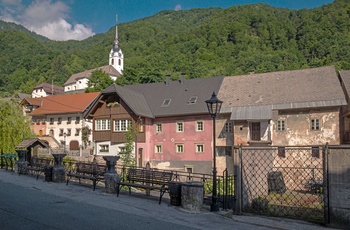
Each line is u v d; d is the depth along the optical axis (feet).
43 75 474.08
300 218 30.83
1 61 490.08
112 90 118.01
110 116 120.78
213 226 27.99
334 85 101.19
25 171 62.18
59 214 30.45
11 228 25.58
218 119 111.86
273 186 49.14
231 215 31.99
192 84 130.11
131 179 50.16
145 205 35.88
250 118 101.71
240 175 33.06
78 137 179.11
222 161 110.63
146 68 234.99
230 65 310.04
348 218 26.30
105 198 39.42
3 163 79.15
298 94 103.45
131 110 115.55
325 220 27.61
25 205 33.91
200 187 34.14
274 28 385.29
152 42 526.98
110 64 427.74
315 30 350.23
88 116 125.80
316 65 276.41
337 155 27.12
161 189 37.19
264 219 30.35
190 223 28.81
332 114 95.96
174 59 321.93
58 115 187.32
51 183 50.70
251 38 378.32
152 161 122.42
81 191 44.09
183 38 409.08
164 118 121.70
